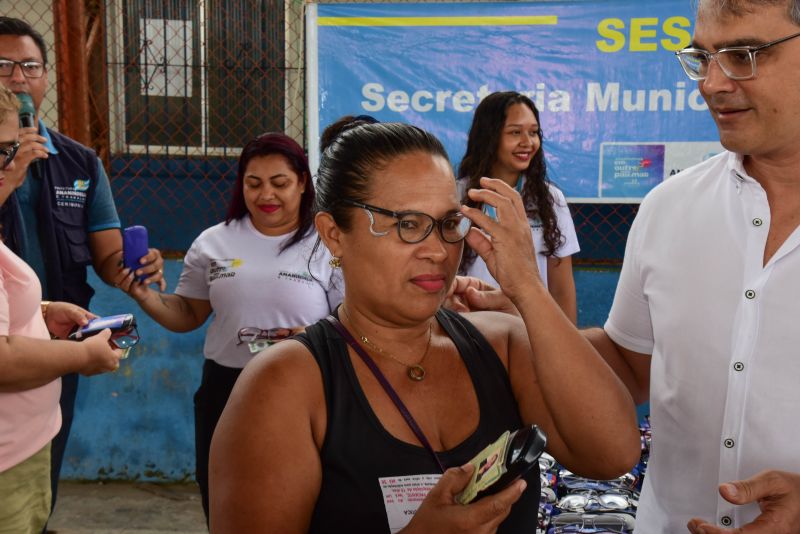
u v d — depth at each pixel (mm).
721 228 1524
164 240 4250
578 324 4207
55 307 2459
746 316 1470
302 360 1189
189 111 4289
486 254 1251
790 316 1437
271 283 2826
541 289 1228
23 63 2787
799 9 1251
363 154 1176
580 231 4160
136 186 4215
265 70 4273
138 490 4203
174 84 4266
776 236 1469
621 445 1220
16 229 2805
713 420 1524
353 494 1141
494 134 3195
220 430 1172
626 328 1747
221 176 4234
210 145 4316
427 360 1238
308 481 1131
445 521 1008
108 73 4219
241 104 4293
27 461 2145
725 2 1295
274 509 1105
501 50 3889
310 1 3887
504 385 1273
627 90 3867
